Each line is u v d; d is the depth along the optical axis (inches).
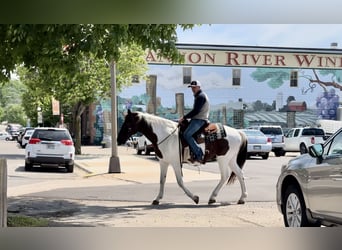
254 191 533.3
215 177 684.7
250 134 1119.0
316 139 1155.9
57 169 809.5
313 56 1889.8
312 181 268.5
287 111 1916.8
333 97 1919.3
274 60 1879.9
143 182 614.9
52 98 1262.3
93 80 1103.0
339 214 243.4
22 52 326.6
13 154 1294.3
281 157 1189.1
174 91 1893.5
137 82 1784.0
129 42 355.6
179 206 428.1
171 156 428.8
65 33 316.8
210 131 433.4
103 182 615.8
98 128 2046.0
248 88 1907.0
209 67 1894.7
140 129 425.4
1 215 284.7
